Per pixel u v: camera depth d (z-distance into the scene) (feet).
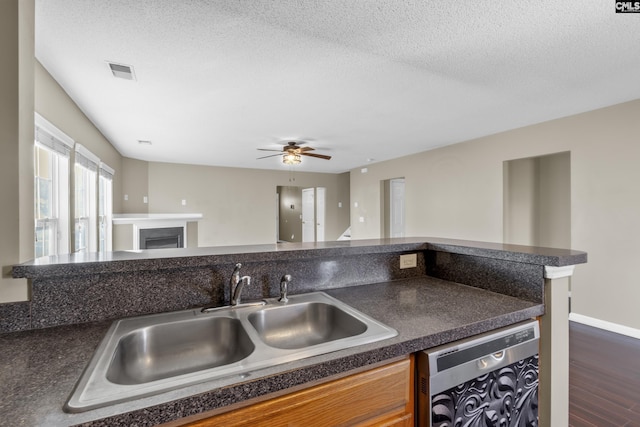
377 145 16.29
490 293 4.57
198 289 3.91
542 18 5.59
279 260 4.36
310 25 5.79
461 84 8.46
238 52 6.75
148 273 3.65
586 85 8.56
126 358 3.06
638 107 9.60
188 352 3.48
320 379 2.53
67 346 2.77
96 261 3.32
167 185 21.24
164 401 1.98
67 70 7.55
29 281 3.15
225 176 23.12
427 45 6.51
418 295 4.46
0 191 3.23
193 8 5.28
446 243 5.49
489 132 13.73
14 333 3.06
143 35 6.08
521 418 3.72
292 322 4.09
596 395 6.68
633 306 9.69
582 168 10.93
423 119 11.68
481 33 6.07
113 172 15.75
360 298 4.31
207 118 11.43
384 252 5.21
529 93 9.15
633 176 9.70
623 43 6.44
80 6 5.19
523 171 14.79
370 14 5.47
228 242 23.24
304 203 30.99
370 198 22.79
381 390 2.82
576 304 11.01
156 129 12.90
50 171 8.40
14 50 3.41
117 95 9.14
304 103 9.87
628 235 9.80
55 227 8.66
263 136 14.19
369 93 9.09
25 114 3.53
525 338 3.76
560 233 14.56
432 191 17.38
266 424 2.31
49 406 1.90
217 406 2.11
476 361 3.29
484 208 14.60
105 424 1.81
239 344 3.40
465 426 3.19
